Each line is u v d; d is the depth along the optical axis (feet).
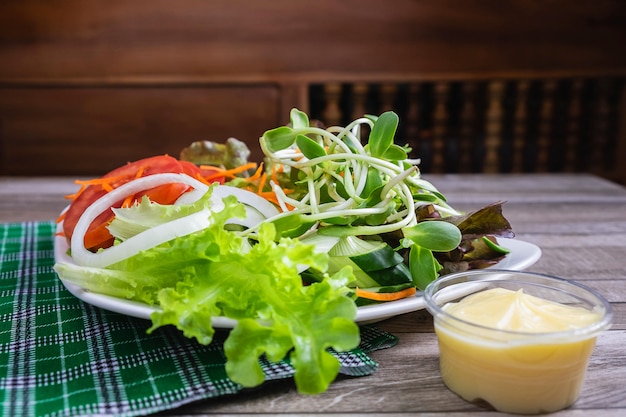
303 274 1.21
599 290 1.41
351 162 1.35
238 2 3.89
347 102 4.23
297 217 1.27
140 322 1.24
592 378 1.09
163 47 3.93
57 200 2.32
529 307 1.07
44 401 1.00
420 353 1.16
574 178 2.82
